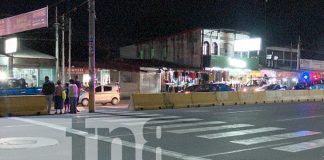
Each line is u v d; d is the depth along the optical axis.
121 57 45.66
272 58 53.19
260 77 49.81
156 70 40.62
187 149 10.61
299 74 54.38
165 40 46.56
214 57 44.16
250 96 32.41
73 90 21.25
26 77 33.84
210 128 14.80
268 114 20.91
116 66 38.75
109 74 38.84
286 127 15.49
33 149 10.19
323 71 59.59
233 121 17.27
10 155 9.46
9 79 25.33
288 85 53.06
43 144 10.88
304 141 12.20
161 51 46.94
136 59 44.31
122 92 39.44
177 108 25.73
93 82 22.55
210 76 43.94
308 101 37.03
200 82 42.75
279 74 52.25
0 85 24.78
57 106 21.09
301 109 24.75
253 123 16.64
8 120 17.06
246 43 45.38
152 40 47.38
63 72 32.25
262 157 9.78
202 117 18.86
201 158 9.53
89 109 22.39
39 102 20.77
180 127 14.92
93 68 22.67
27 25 26.33
